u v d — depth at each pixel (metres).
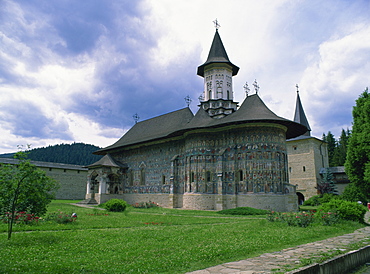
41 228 15.61
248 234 14.41
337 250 10.19
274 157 32.81
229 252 10.14
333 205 19.91
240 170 33.81
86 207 36.44
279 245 11.59
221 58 43.66
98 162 50.44
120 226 17.56
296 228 16.73
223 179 34.50
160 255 9.70
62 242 11.77
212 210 33.91
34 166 13.69
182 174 39.78
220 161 34.72
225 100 41.88
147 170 46.38
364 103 33.75
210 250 10.36
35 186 14.01
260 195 31.83
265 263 8.38
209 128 36.19
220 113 40.84
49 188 16.59
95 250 10.42
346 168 35.16
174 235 13.95
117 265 8.42
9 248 10.45
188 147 37.59
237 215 27.11
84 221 19.45
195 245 11.38
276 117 33.25
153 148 46.09
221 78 42.84
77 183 63.69
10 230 12.16
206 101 42.62
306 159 60.97
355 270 9.54
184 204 36.53
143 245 11.37
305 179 60.53
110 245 11.34
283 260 8.73
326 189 53.25
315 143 61.62
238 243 11.80
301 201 61.69
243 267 7.95
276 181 32.34
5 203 13.38
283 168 33.56
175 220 21.97
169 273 7.75
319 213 19.77
